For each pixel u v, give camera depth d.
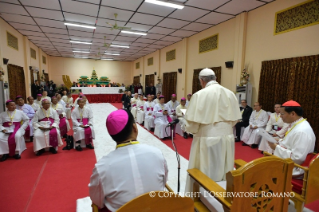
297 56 4.14
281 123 3.76
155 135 5.02
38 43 9.82
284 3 4.35
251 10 5.18
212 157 1.73
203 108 1.70
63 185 2.53
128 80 16.91
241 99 5.16
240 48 5.45
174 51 9.50
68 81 14.00
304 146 1.83
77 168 3.04
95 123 6.32
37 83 9.18
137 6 5.05
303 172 1.79
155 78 11.82
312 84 3.81
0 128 3.34
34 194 2.31
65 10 5.40
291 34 4.24
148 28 7.02
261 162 1.19
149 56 12.73
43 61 12.27
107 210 1.18
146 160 1.03
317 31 3.76
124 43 9.68
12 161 3.28
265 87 4.82
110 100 13.08
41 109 3.66
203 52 7.27
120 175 0.97
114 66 16.34
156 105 5.14
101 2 4.84
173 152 3.79
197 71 7.56
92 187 1.02
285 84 4.34
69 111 7.00
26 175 2.79
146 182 1.00
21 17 5.98
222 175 1.76
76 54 13.39
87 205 2.08
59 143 3.70
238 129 4.69
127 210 0.82
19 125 3.59
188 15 5.63
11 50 6.88
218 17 5.76
